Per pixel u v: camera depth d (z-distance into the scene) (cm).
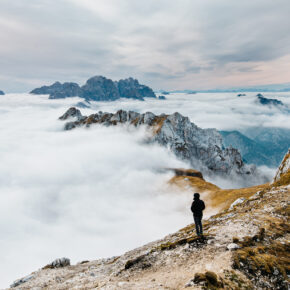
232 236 1681
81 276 2408
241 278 1198
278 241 1583
